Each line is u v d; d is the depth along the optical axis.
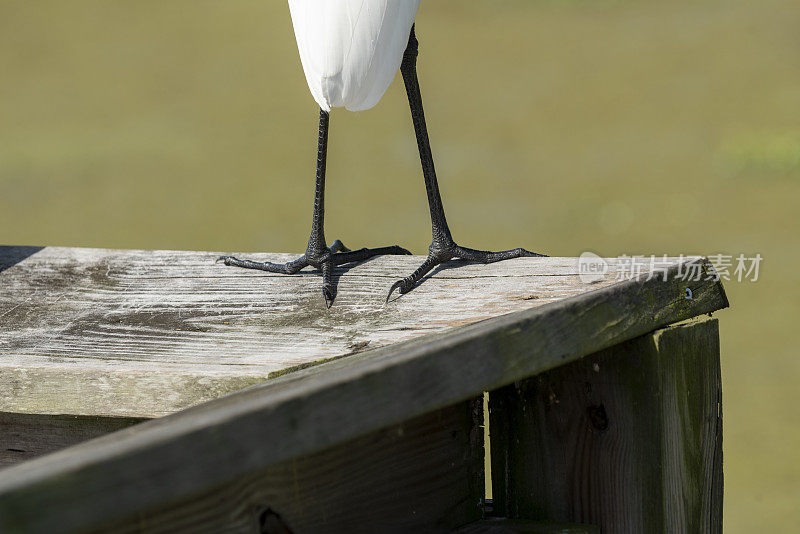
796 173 19.58
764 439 10.84
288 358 3.78
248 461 2.24
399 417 2.62
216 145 22.73
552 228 17.50
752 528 9.07
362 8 4.25
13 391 3.84
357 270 4.63
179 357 3.96
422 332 3.90
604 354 3.70
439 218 4.50
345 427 2.46
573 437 3.79
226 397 2.95
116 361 3.95
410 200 19.08
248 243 17.25
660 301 3.64
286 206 19.00
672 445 3.67
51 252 5.37
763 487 9.90
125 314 4.60
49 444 3.99
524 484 3.90
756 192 18.92
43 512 1.91
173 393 3.62
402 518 3.39
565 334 3.20
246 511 2.79
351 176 20.52
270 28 31.64
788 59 26.06
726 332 13.54
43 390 3.80
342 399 2.46
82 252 5.32
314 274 4.67
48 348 4.23
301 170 21.00
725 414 11.44
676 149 21.17
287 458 2.33
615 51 27.70
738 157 20.59
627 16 30.69
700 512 3.88
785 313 14.02
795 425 11.08
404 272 4.52
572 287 3.97
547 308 3.19
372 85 4.37
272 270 4.74
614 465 3.71
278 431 2.31
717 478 3.97
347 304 4.35
